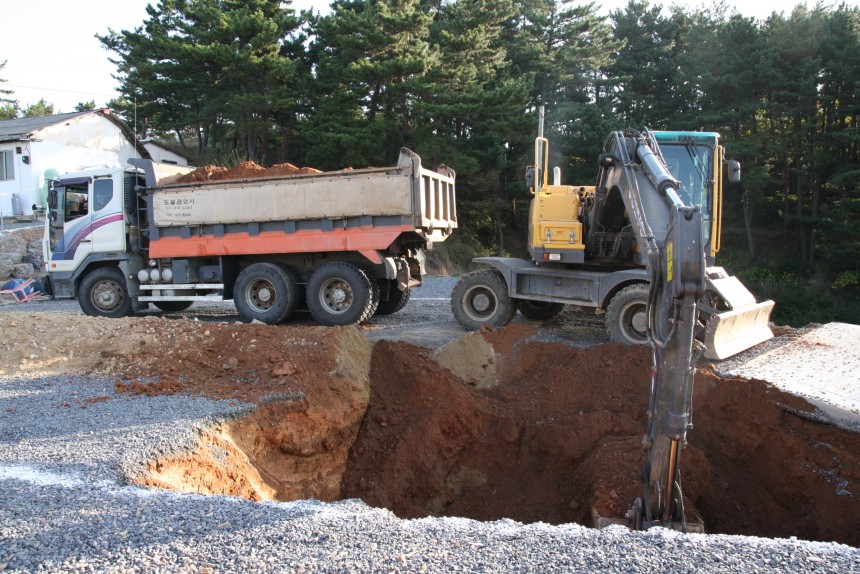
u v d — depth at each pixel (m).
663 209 6.57
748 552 3.85
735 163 9.12
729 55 34.19
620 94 38.09
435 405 7.96
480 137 31.17
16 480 4.88
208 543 3.92
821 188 33.84
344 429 7.59
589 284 9.77
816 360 9.18
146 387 7.43
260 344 8.44
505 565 3.66
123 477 5.08
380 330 11.20
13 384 7.71
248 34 28.61
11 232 21.34
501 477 7.78
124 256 12.15
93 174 12.22
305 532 4.09
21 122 28.67
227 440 6.31
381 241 10.55
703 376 7.72
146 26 32.31
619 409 7.79
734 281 9.15
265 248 11.20
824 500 6.58
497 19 30.22
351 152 28.27
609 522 5.88
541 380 8.44
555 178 11.71
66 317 9.70
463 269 31.06
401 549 3.86
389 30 27.80
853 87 31.53
